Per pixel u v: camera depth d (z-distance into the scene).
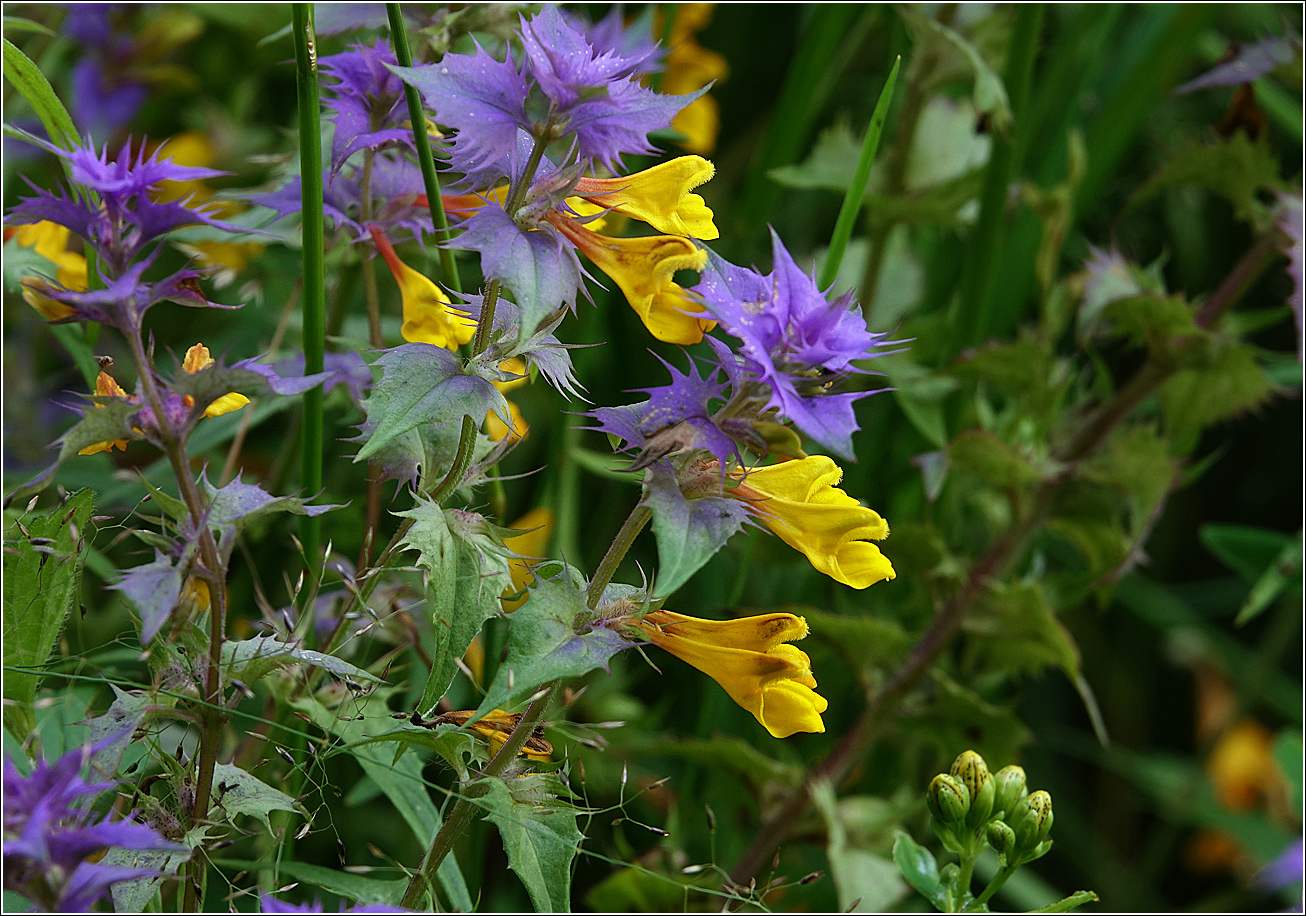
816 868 0.79
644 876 0.71
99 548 0.74
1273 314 0.75
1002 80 0.76
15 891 0.63
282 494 0.73
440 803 0.72
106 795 0.68
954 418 0.79
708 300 0.64
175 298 0.64
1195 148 0.74
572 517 0.79
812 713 0.65
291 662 0.65
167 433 0.64
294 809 0.66
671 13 0.77
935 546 0.74
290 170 0.71
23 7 0.80
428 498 0.66
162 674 0.65
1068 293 0.77
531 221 0.64
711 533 0.64
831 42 0.82
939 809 0.67
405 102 0.68
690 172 0.65
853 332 0.64
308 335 0.68
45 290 0.63
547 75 0.64
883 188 0.80
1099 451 0.75
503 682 0.64
